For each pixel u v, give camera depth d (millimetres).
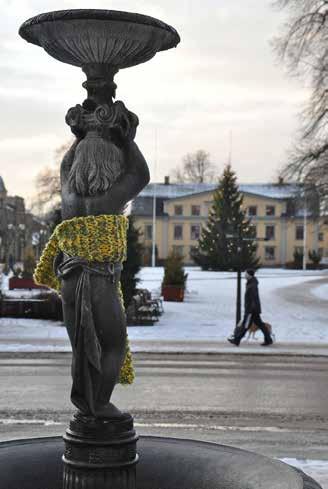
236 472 6520
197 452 6973
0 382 15453
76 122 6316
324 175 39625
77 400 6180
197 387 15148
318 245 116375
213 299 41656
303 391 14875
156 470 6812
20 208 116062
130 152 6359
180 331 25625
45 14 6027
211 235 79375
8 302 29016
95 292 6125
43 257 6465
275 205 115875
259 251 116188
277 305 38375
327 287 53750
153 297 39531
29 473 6699
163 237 118312
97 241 6148
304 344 22641
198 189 121812
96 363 6062
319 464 9156
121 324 6184
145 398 13852
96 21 5938
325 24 37531
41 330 25500
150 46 6277
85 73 6430
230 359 19781
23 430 11141
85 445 6055
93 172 6180
